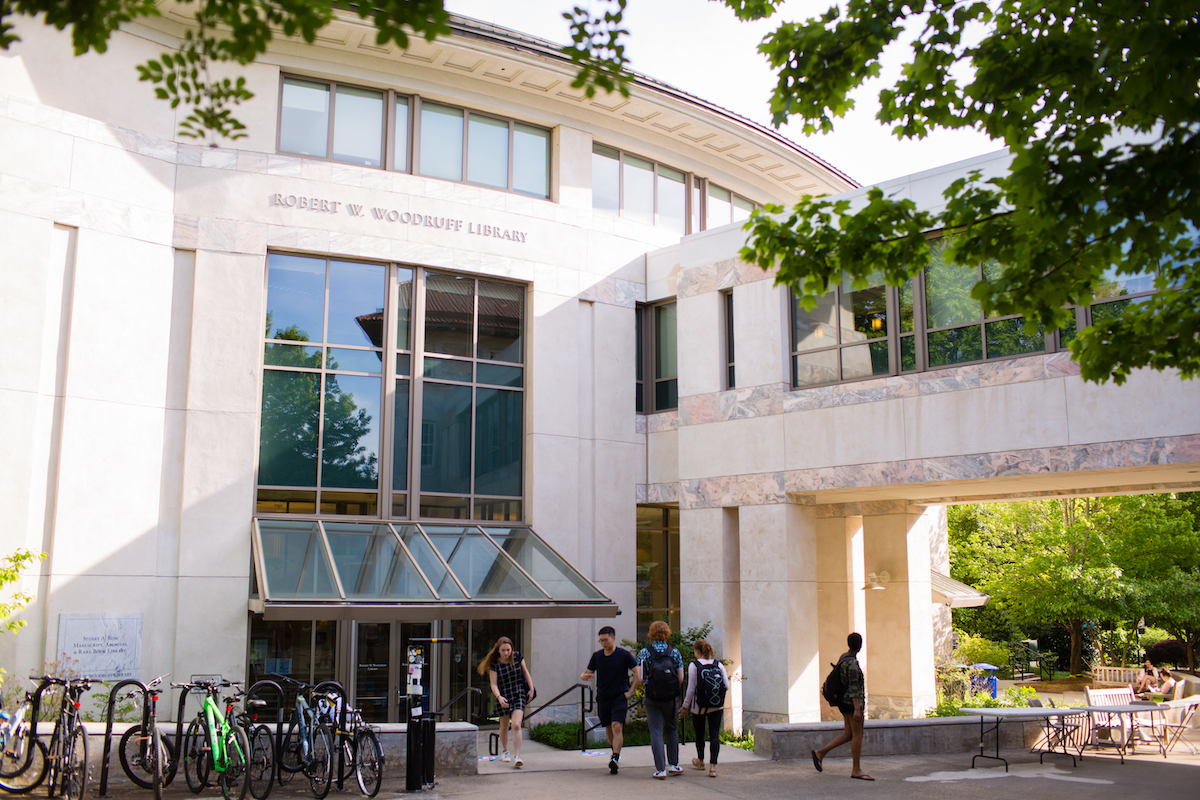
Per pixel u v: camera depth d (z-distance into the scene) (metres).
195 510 16.83
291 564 16.36
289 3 4.82
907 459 16.62
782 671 17.75
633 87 20.77
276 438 17.78
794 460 18.12
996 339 15.95
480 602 15.88
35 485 15.52
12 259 15.52
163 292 17.16
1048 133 7.37
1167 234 6.86
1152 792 12.05
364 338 18.69
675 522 23.05
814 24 7.85
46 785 10.77
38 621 15.30
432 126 19.91
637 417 21.67
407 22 4.84
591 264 21.27
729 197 24.66
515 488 19.91
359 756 11.23
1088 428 14.76
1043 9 7.38
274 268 18.22
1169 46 5.36
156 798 10.19
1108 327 8.55
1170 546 30.72
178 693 16.23
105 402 16.27
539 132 21.28
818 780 12.77
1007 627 35.88
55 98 16.44
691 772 13.30
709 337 19.89
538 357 20.20
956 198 7.41
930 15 7.70
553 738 16.62
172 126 17.59
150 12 4.89
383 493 18.34
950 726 15.80
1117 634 34.94
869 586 20.42
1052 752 15.53
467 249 19.66
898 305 17.14
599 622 20.19
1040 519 32.78
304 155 18.62
